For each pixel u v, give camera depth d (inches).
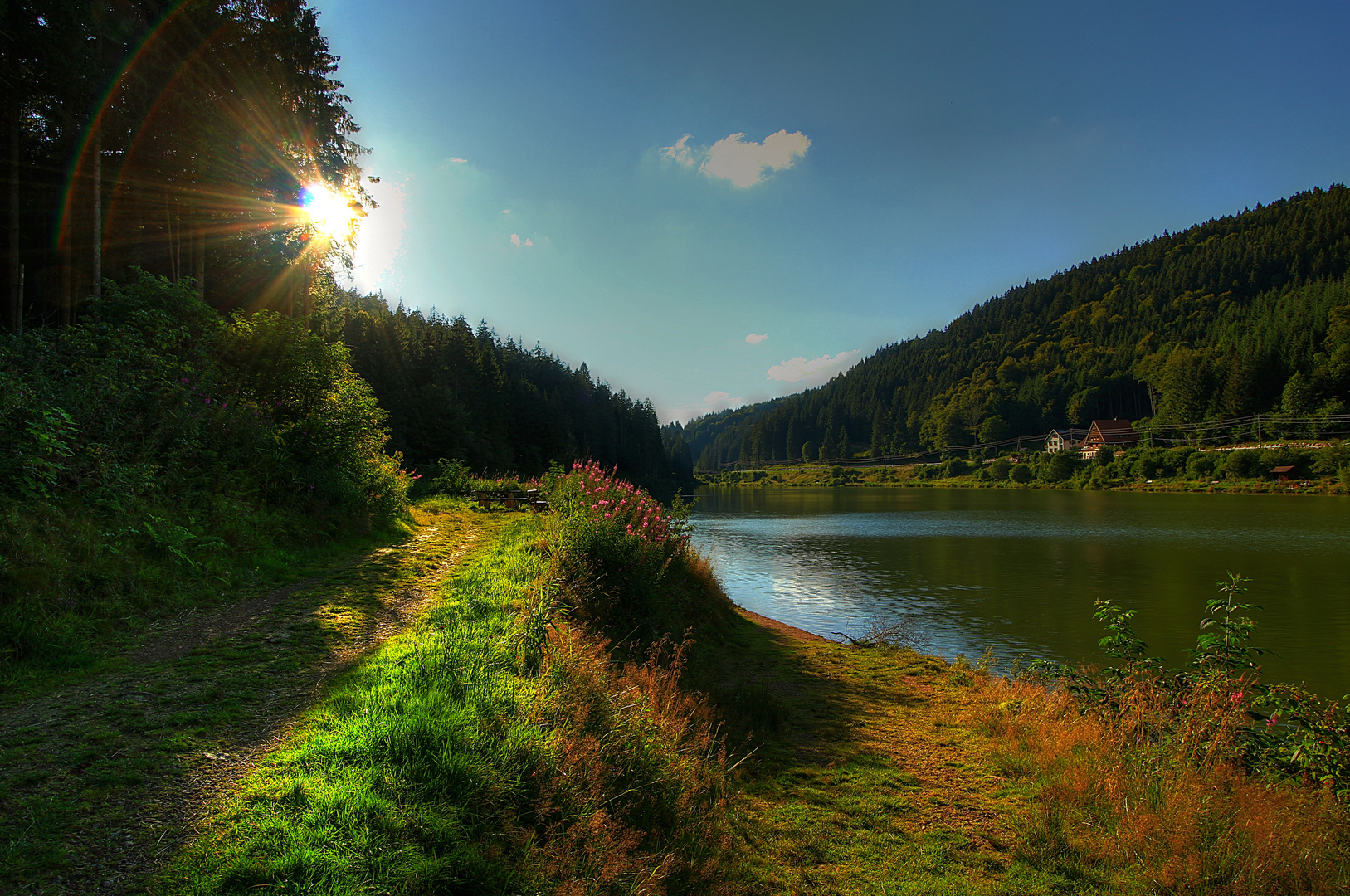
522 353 4205.2
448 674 174.6
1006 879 163.8
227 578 283.7
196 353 406.6
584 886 122.8
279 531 366.0
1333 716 236.4
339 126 807.7
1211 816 185.3
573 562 333.4
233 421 393.4
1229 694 249.8
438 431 2006.6
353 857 106.7
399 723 143.9
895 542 1441.9
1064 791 208.8
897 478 5506.9
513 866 119.3
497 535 550.0
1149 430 4468.5
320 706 165.6
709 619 449.4
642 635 325.4
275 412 473.7
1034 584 903.7
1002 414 6259.8
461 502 943.7
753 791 207.5
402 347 2447.1
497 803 133.3
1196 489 3233.3
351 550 420.5
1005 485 4394.7
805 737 267.0
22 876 94.5
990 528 1729.8
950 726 286.2
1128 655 306.0
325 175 798.5
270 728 151.8
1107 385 6230.3
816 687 348.8
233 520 331.3
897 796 210.4
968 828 189.9
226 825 112.3
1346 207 7632.9
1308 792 206.7
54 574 212.4
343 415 512.1
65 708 155.5
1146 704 262.8
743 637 469.7
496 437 2536.9
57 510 239.3
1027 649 570.6
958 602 780.0
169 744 139.4
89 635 201.5
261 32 673.0
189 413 360.5
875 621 676.1
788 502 3267.7
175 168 686.5
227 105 667.4
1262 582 904.3
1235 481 3142.2
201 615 242.8
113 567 237.5
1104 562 1110.4
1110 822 192.7
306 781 125.4
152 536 265.6
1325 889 161.6
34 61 549.3
